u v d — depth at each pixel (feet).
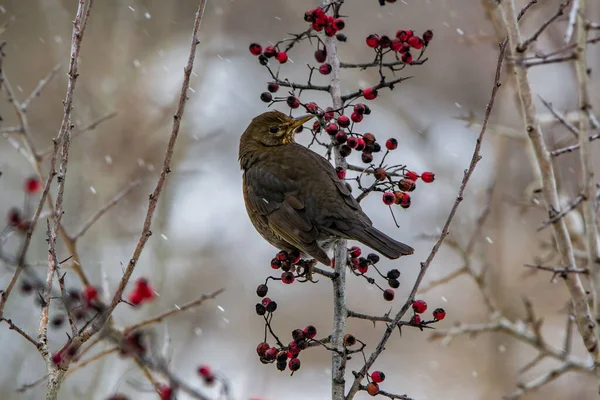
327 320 60.34
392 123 66.03
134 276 44.42
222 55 62.34
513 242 52.54
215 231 55.57
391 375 56.54
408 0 67.46
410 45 22.91
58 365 18.83
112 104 47.83
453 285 60.59
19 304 46.73
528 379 45.52
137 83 50.06
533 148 22.90
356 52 67.00
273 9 68.80
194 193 59.36
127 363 38.60
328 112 23.18
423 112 65.41
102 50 52.90
